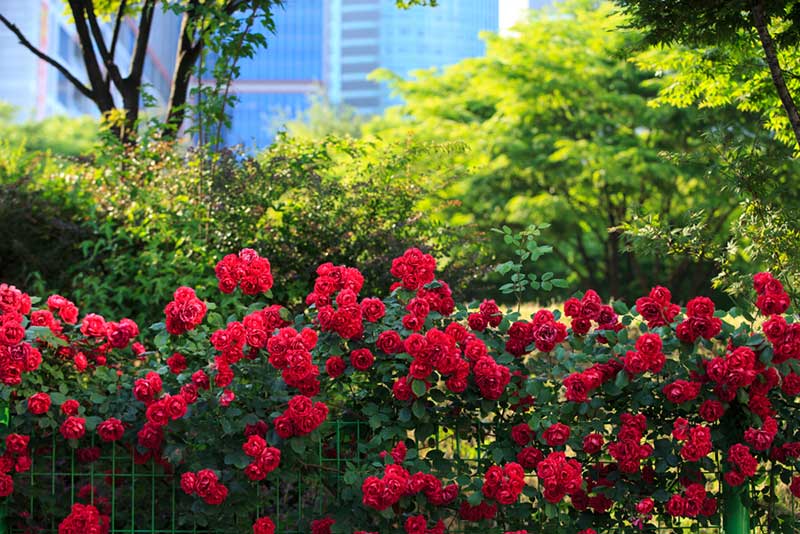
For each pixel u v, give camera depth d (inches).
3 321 129.7
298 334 126.0
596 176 656.4
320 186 252.2
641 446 127.7
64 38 2669.8
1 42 2508.6
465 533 130.3
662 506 133.6
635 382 131.9
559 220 737.6
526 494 128.3
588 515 133.0
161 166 270.2
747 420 132.1
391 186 258.8
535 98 690.2
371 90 3661.4
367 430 134.6
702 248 200.1
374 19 3666.3
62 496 135.2
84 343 137.9
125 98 347.3
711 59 230.5
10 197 287.9
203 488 121.1
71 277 278.7
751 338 131.1
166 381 132.5
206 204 250.1
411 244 247.1
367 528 126.6
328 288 136.5
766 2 201.5
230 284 136.2
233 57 271.6
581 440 130.2
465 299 267.4
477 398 129.0
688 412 134.0
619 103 652.7
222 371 125.3
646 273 784.3
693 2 200.5
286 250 241.6
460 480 127.7
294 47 3666.3
